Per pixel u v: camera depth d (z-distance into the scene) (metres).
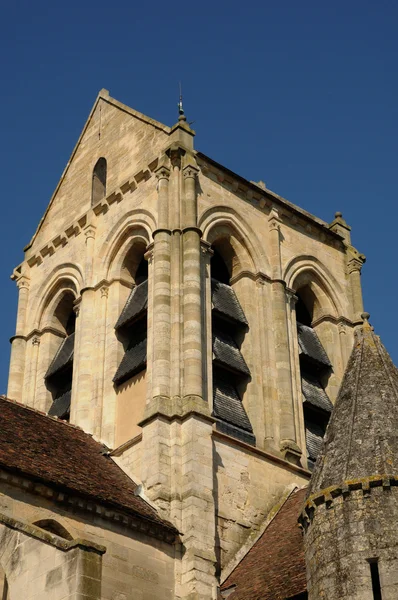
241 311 55.44
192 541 44.69
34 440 46.41
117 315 55.66
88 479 44.94
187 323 50.47
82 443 50.16
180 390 48.97
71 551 33.78
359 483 37.19
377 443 38.56
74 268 59.38
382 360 42.44
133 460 48.78
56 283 60.47
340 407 41.25
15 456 42.97
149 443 47.50
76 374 54.91
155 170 55.94
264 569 44.47
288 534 46.75
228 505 48.16
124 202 57.75
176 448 47.25
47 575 33.97
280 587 41.25
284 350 55.22
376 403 40.31
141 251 57.12
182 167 55.38
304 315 60.97
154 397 48.50
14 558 35.16
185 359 49.62
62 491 41.88
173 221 53.62
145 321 54.31
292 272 58.88
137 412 51.38
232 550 47.12
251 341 54.59
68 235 60.75
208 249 54.34
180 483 46.50
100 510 42.69
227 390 52.94
